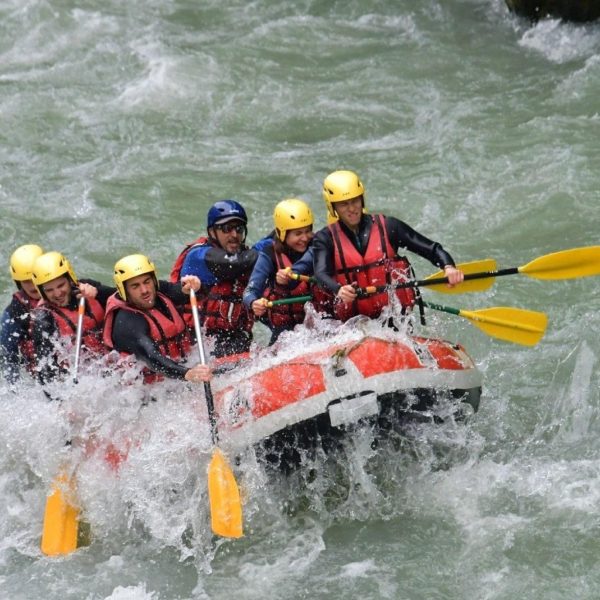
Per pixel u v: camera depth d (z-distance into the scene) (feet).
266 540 71.61
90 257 112.68
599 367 85.46
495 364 88.84
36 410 77.51
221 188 125.39
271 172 128.77
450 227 112.47
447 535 70.28
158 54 161.48
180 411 73.51
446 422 76.13
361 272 75.51
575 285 98.63
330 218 78.07
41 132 141.08
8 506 76.79
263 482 72.02
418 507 72.90
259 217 118.42
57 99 149.38
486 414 82.48
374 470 75.61
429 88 147.13
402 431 75.20
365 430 73.15
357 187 74.08
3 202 124.06
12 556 72.28
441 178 122.01
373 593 66.33
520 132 130.11
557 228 109.91
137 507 72.84
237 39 166.91
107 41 167.43
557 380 85.66
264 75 154.61
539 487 73.20
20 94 150.71
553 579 65.67
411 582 66.90
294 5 179.42
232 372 74.43
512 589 65.26
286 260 79.82
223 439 70.79
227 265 79.30
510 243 108.68
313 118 141.49
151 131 141.18
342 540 71.05
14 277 81.76
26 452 76.89
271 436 71.31
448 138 131.44
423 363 73.26
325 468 74.18
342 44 164.14
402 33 166.61
